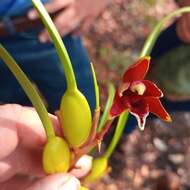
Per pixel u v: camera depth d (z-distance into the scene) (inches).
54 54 17.8
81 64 18.6
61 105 7.7
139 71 7.2
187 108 20.3
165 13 33.9
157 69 18.7
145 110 7.4
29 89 7.4
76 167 8.6
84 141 8.0
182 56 18.2
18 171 8.9
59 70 18.5
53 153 7.9
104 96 26.3
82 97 7.6
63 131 7.9
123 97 7.4
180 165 25.7
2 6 15.2
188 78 18.2
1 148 8.3
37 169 9.1
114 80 28.0
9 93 20.2
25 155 8.8
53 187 7.9
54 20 16.6
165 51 18.9
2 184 9.1
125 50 30.5
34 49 17.3
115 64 29.0
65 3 16.3
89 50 29.6
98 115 7.8
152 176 25.0
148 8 33.7
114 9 32.7
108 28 31.4
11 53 17.1
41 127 8.8
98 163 9.6
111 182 23.9
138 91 7.2
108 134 22.7
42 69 18.4
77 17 17.1
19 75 7.2
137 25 32.4
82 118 7.7
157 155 25.8
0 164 8.6
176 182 24.9
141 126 7.3
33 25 16.0
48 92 19.6
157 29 9.4
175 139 26.7
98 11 17.9
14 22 15.8
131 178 24.5
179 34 17.9
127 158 25.0
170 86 18.6
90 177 9.6
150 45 9.4
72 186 8.1
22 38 16.6
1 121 8.5
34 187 8.0
